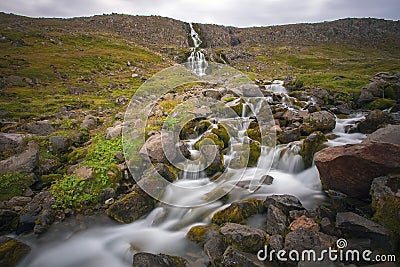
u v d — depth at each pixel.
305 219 6.12
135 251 6.31
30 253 6.31
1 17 78.19
